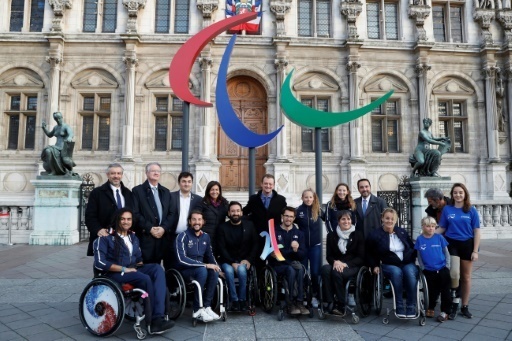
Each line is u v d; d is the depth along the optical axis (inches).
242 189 739.4
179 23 746.2
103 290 194.1
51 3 709.3
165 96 732.0
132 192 237.1
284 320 221.3
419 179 521.3
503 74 761.6
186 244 225.1
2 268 350.6
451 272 224.5
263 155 749.3
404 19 767.7
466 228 230.8
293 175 711.7
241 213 243.1
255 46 729.6
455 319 222.7
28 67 705.0
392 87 752.3
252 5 735.1
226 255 236.5
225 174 741.9
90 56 713.0
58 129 502.3
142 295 194.7
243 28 729.0
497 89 754.8
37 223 483.8
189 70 275.4
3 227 499.5
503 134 747.4
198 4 722.2
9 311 232.7
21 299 256.5
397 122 757.9
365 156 733.3
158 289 202.4
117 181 233.5
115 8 741.3
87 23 734.5
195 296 212.8
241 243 239.9
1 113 705.6
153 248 226.7
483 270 341.7
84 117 723.4
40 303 248.5
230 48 303.1
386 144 745.6
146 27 727.1
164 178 704.4
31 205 504.7
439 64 762.2
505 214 569.6
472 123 761.6
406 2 772.6
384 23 767.7
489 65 752.3
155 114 719.7
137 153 702.5
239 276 228.4
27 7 725.9
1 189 684.1
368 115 745.0
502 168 726.5
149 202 234.5
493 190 719.7
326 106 753.0
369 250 235.1
